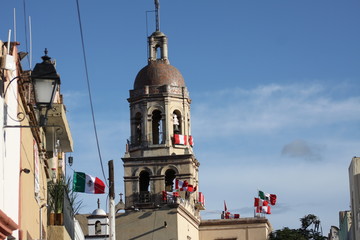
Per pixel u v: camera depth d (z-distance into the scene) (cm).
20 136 2947
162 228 9300
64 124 4128
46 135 4238
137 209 9388
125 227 9394
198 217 10456
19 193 2944
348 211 9550
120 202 9644
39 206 3609
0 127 2519
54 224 3903
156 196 9419
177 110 9581
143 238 9306
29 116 3259
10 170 2742
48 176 4044
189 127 9675
